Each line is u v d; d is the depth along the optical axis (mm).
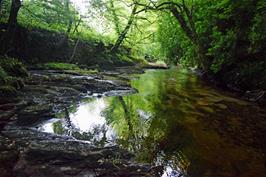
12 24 16469
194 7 20625
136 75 24906
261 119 10383
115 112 11188
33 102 11250
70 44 26703
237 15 15336
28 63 20906
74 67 22688
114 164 6234
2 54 16219
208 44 19250
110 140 7988
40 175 5582
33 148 6473
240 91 15859
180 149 7500
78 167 5973
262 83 13914
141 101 13328
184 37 22828
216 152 7352
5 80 11867
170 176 6004
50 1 24172
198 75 25594
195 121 10047
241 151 7453
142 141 8016
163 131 8930
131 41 38156
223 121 10062
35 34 22359
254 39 13109
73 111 10945
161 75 25969
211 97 14391
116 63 33031
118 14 33312
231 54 15844
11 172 5598
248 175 6172
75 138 7930
